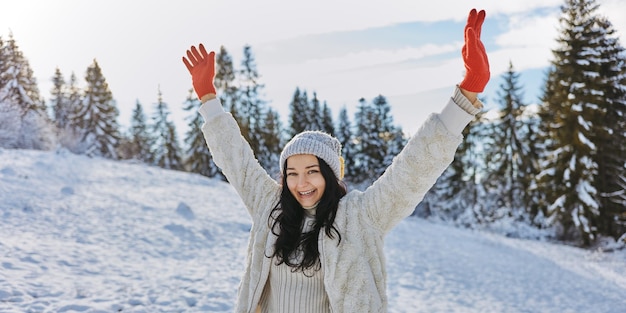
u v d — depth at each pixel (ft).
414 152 6.74
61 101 176.76
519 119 117.29
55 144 100.01
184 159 164.14
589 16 84.12
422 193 6.91
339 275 7.16
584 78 82.43
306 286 7.47
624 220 82.28
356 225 7.29
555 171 83.71
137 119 184.96
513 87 118.32
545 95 98.73
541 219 99.04
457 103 6.61
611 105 83.66
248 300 7.80
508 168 116.47
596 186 83.35
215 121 8.17
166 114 165.58
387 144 147.74
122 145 171.22
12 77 125.80
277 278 7.63
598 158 83.20
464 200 116.88
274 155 138.72
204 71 8.31
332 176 7.45
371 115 148.05
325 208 7.33
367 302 7.08
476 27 6.60
